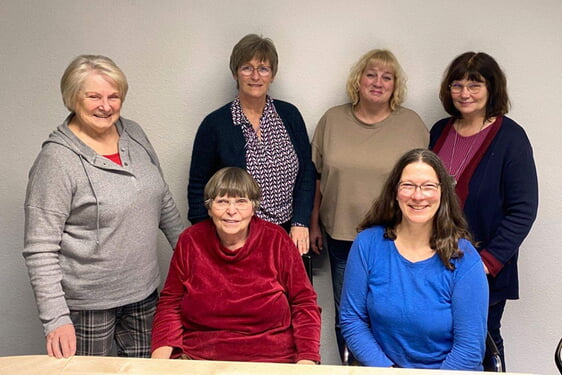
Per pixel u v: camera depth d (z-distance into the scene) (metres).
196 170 2.28
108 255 1.84
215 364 1.49
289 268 1.86
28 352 2.71
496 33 2.41
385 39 2.44
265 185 2.24
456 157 2.20
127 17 2.44
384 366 1.72
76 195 1.78
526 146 2.09
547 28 2.40
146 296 1.96
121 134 1.92
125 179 1.85
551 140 2.50
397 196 1.74
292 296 1.88
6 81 2.50
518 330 2.68
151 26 2.45
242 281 1.83
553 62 2.43
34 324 2.71
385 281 1.74
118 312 1.98
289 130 2.31
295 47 2.46
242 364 1.49
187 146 2.56
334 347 2.71
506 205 2.11
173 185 2.60
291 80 2.49
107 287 1.88
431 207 1.67
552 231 2.57
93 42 2.47
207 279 1.82
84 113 1.77
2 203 2.60
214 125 2.22
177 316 1.87
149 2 2.43
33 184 1.76
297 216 2.29
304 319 1.83
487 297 1.70
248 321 1.82
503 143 2.09
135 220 1.87
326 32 2.45
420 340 1.71
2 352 2.71
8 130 2.54
